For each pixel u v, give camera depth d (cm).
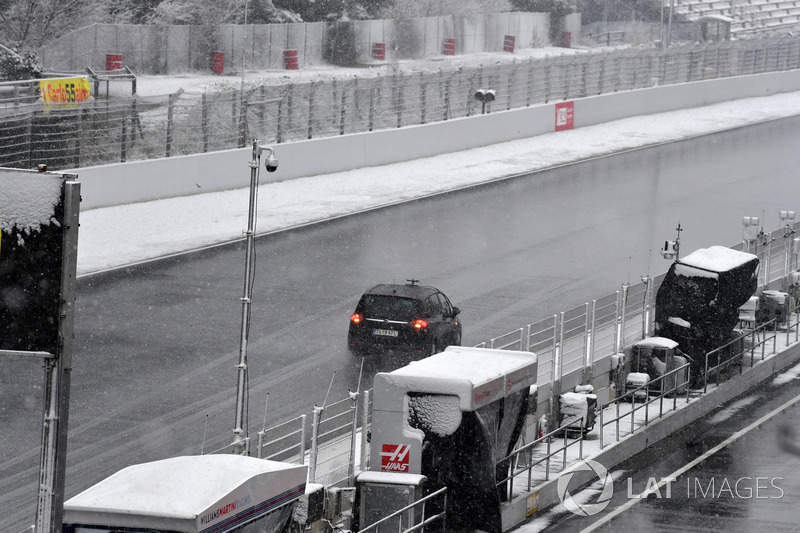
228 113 15325
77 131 12619
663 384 8038
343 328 8962
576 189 15438
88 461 6031
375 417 5344
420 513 5172
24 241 3119
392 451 5319
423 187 15012
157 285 9950
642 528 6147
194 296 9675
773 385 9288
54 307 3128
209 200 13312
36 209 3116
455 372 5462
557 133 19600
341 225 12712
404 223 13000
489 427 5591
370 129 16325
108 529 3756
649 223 13650
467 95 18562
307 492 4656
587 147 18562
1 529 5141
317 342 8550
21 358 7825
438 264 11288
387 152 16238
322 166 15225
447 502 5638
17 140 12688
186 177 13362
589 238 12769
